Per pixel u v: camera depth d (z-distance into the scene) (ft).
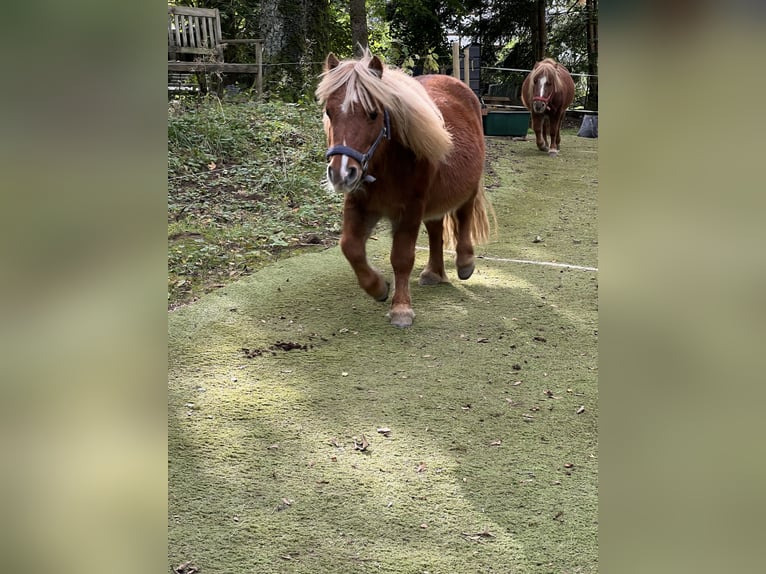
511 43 53.31
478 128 14.47
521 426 8.82
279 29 29.99
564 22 51.19
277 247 16.29
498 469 7.84
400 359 10.78
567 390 9.82
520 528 6.81
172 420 8.76
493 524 6.87
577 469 7.84
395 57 41.93
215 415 8.93
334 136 10.36
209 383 9.82
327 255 15.88
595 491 7.41
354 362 10.64
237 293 13.37
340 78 10.37
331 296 13.43
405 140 11.17
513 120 35.91
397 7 46.44
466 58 37.14
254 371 10.25
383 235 17.74
